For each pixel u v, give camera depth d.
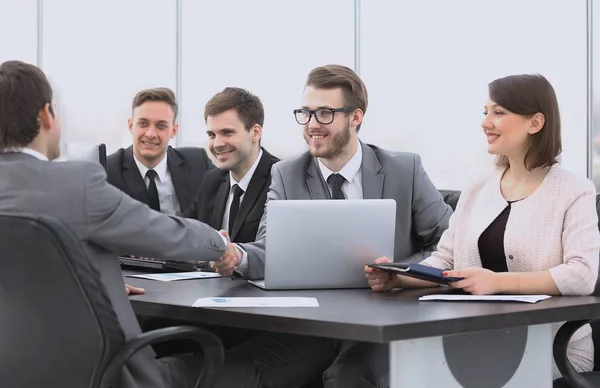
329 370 2.59
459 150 5.91
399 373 2.04
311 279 2.69
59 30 6.73
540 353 2.37
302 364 2.85
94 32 6.67
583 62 5.56
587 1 5.54
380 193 3.17
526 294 2.45
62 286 1.96
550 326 2.39
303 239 2.68
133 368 2.16
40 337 2.04
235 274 2.98
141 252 2.25
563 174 2.70
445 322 2.01
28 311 2.03
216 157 3.74
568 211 2.63
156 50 6.71
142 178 4.29
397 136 6.16
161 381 2.22
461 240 2.89
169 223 2.31
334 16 6.32
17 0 6.77
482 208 2.83
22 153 2.17
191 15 6.66
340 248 2.69
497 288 2.45
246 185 3.74
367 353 2.67
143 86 6.70
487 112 2.76
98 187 2.15
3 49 6.75
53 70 6.75
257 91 6.46
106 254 2.21
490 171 2.91
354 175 3.19
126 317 2.20
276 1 6.39
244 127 3.70
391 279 2.66
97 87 6.67
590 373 2.56
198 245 2.38
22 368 2.08
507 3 5.70
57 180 2.13
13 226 1.95
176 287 2.79
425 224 3.21
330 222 2.68
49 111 2.21
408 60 6.08
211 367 2.21
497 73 5.75
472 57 5.83
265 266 2.68
